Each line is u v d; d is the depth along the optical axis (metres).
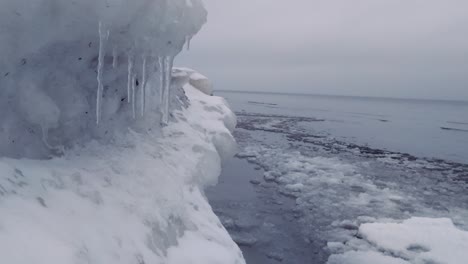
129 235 2.40
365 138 19.64
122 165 3.30
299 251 5.27
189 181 4.38
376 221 6.52
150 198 3.09
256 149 13.89
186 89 10.80
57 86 2.76
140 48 3.18
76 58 2.79
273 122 26.48
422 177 10.64
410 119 37.66
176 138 5.59
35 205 1.92
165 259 2.57
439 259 4.86
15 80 2.33
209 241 3.29
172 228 3.03
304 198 7.75
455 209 7.58
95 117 3.39
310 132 20.98
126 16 2.61
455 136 22.25
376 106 74.75
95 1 2.31
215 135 7.65
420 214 7.12
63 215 2.04
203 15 3.62
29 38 2.21
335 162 12.13
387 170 11.37
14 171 2.11
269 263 4.86
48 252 1.60
